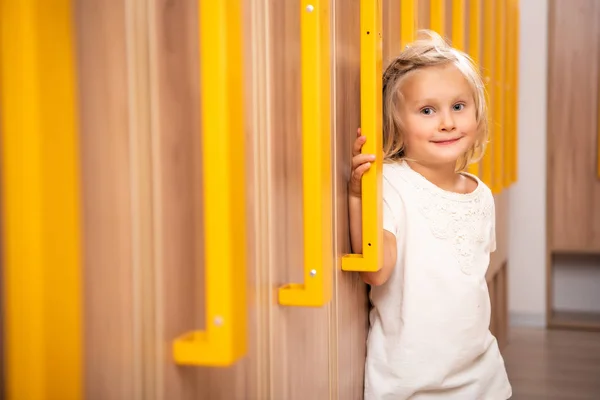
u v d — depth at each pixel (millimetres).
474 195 1190
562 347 2643
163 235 549
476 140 1244
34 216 438
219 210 544
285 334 806
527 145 2984
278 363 784
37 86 438
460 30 1545
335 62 958
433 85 1083
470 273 1155
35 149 438
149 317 532
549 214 2967
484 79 1680
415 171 1152
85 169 474
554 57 2941
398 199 1117
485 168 1780
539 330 2912
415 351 1102
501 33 2014
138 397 521
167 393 556
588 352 2570
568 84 2930
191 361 561
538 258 2986
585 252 2941
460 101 1100
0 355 453
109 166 493
